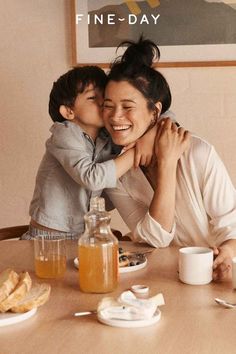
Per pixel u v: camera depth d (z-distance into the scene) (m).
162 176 1.86
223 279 1.54
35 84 3.08
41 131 3.11
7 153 3.16
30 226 2.29
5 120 3.14
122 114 1.93
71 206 2.20
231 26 2.83
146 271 1.62
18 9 3.05
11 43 3.08
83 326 1.24
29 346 1.14
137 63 1.92
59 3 3.00
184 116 2.95
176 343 1.14
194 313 1.30
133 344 1.14
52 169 2.22
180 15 2.88
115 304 1.28
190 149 1.92
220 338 1.16
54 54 3.04
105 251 1.43
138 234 1.89
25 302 1.28
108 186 1.99
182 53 2.90
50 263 1.57
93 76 2.12
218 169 1.91
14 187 3.18
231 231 1.83
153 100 1.95
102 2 2.94
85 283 1.44
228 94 2.90
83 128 2.19
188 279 1.50
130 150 1.99
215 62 2.86
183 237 2.00
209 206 1.92
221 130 2.93
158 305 1.31
